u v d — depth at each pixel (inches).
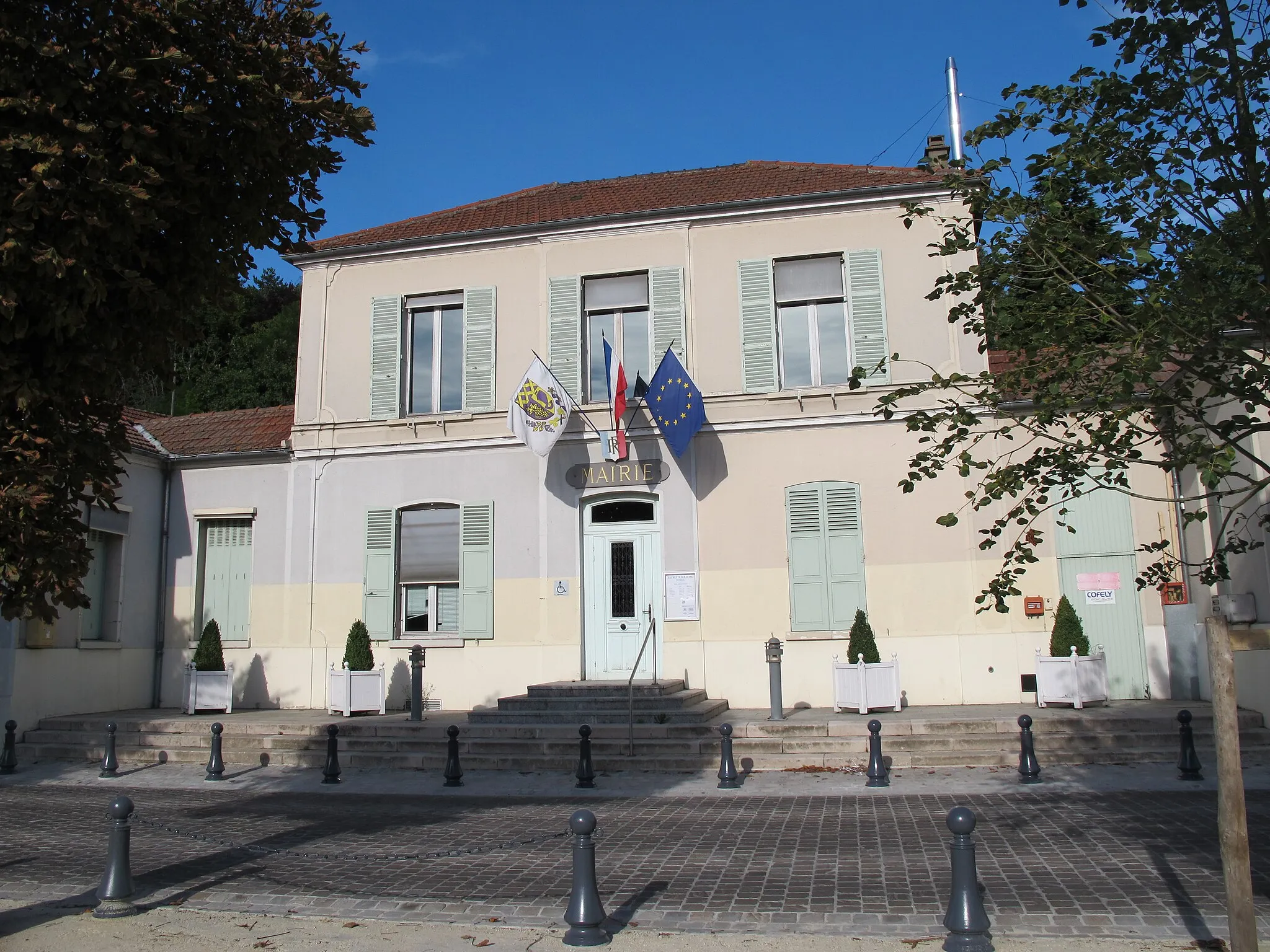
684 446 584.7
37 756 565.0
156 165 226.8
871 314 622.8
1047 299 246.1
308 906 275.0
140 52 225.1
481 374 668.7
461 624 645.3
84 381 230.1
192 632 688.4
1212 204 234.1
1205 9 224.4
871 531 603.8
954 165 269.7
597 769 493.0
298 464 686.5
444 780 485.1
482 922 258.4
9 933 252.2
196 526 700.7
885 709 565.6
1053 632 564.1
